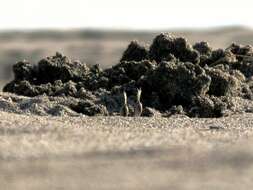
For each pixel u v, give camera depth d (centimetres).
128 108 6391
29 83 7312
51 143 4116
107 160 3688
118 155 3800
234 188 3153
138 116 6103
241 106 6675
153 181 3259
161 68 6731
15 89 7188
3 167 3538
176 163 3606
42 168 3519
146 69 7175
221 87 6881
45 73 7594
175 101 6681
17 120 4925
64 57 7750
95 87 7088
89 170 3478
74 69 7575
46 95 6912
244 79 7462
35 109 6053
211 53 7931
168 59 7300
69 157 3756
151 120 5478
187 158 3706
